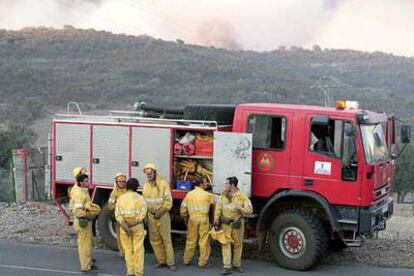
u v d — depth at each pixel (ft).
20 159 60.18
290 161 34.27
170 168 36.68
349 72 465.06
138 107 40.70
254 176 35.01
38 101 277.23
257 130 34.94
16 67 340.39
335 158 33.35
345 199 33.19
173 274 32.99
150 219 33.68
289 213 33.94
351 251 38.40
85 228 32.86
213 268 34.42
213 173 34.86
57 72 341.21
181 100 305.32
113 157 37.78
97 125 38.01
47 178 40.01
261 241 34.91
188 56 384.27
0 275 32.22
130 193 31.60
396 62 492.95
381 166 34.47
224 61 388.57
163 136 36.73
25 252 37.63
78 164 38.60
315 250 33.24
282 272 33.55
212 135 36.24
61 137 38.81
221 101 303.89
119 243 35.76
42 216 48.47
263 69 392.27
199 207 34.09
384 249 38.96
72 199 32.81
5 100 285.02
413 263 35.60
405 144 36.47
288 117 34.32
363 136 33.19
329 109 34.19
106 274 32.76
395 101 333.01
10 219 47.21
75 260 35.81
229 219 32.96
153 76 350.84
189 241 34.60
